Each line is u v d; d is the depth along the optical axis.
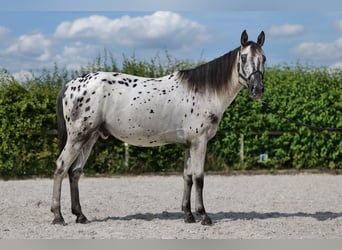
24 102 14.80
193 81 8.48
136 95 8.37
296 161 15.92
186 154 8.81
